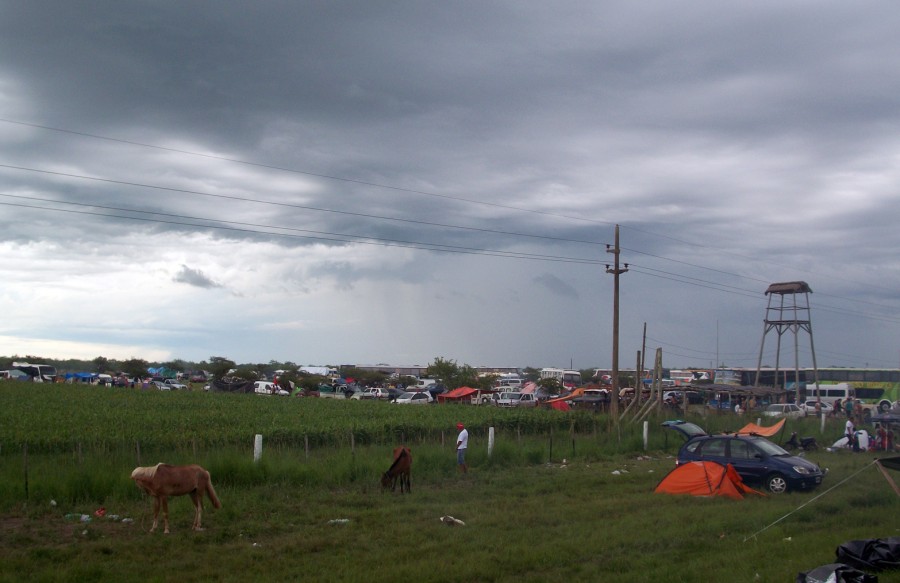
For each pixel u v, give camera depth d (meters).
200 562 12.03
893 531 14.22
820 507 16.92
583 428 40.19
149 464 21.72
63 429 33.41
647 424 34.47
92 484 18.47
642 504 17.67
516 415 44.03
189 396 65.00
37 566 11.88
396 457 19.95
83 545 13.28
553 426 40.22
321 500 18.47
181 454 24.33
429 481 22.48
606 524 14.90
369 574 10.91
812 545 12.70
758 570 10.95
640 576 10.73
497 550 12.58
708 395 71.19
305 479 21.17
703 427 40.34
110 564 11.82
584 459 29.38
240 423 39.44
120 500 18.09
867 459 29.81
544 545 12.88
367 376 110.38
